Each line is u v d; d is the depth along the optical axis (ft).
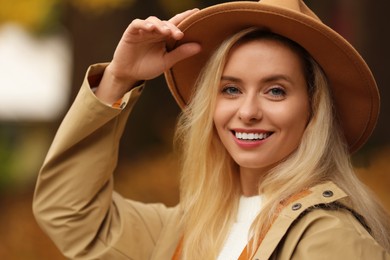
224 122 8.84
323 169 8.71
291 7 8.75
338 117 9.19
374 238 8.60
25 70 49.57
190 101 9.74
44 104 51.08
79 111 9.25
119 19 26.94
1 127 39.50
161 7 26.89
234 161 9.43
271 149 8.67
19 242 22.38
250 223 9.04
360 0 26.48
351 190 8.73
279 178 8.67
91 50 27.25
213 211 9.34
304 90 8.74
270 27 8.59
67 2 25.08
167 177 22.85
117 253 9.54
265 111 8.59
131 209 9.93
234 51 8.71
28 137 38.88
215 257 9.07
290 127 8.64
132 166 26.07
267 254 8.12
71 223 9.55
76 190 9.53
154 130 27.58
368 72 8.68
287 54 8.62
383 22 26.55
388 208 19.99
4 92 51.16
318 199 8.25
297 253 8.07
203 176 9.39
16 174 32.89
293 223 8.23
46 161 9.55
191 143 9.30
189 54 9.12
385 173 21.43
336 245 7.86
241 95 8.73
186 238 9.40
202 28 8.95
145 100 27.68
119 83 9.30
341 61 8.66
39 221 9.71
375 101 8.96
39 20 26.63
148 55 9.16
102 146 9.48
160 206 10.25
